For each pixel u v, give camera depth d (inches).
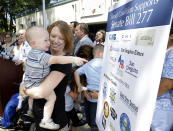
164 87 52.0
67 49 62.2
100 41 162.2
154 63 34.4
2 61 110.6
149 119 35.8
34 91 53.2
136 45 41.3
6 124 109.4
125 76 46.9
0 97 112.7
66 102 87.2
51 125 56.6
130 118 43.4
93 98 83.8
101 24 303.0
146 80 36.8
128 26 46.3
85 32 136.3
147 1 37.6
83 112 109.8
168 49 50.1
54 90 58.1
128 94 44.8
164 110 54.7
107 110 62.2
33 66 52.6
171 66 49.1
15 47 164.9
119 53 51.8
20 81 120.3
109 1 263.7
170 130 55.0
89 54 92.8
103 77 68.4
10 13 676.1
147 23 37.1
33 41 52.9
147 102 36.3
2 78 111.3
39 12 481.4
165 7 31.8
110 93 59.0
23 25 604.4
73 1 342.0
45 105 55.8
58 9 394.0
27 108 98.3
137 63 40.6
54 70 54.1
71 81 85.4
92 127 90.1
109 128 59.6
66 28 58.4
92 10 298.4
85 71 86.5
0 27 775.1
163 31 32.3
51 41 59.0
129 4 46.2
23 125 105.3
